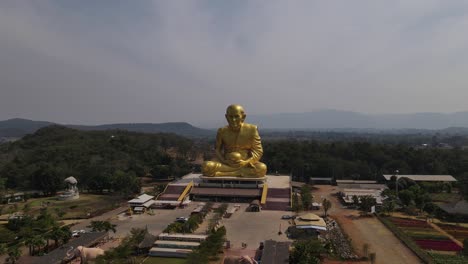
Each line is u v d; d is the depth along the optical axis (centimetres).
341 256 4144
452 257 4091
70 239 4641
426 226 5356
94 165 9562
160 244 4275
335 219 5803
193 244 4244
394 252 4319
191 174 9025
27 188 8819
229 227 5294
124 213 6234
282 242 4219
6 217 6031
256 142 7256
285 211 6281
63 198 7569
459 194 7950
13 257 3847
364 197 6375
